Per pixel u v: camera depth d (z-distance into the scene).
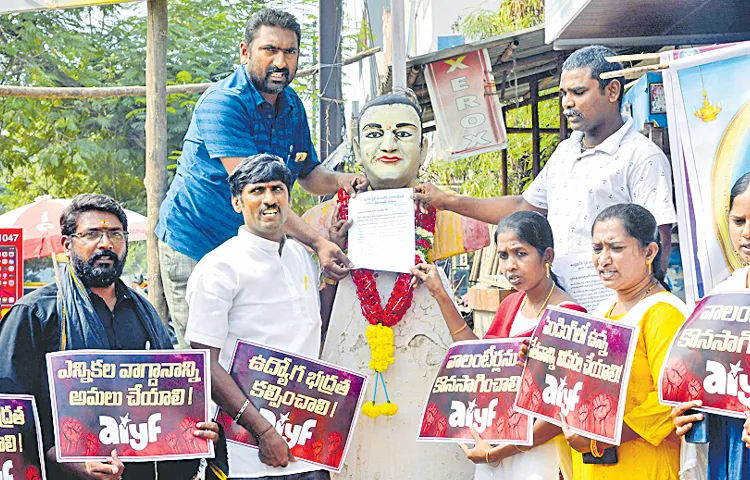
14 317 3.91
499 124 7.53
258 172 4.32
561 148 5.01
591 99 4.70
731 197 3.68
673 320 3.73
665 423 3.71
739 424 3.50
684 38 6.15
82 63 14.61
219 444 4.19
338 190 5.15
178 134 13.65
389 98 5.04
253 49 5.09
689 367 3.49
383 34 12.63
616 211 3.88
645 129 5.80
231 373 4.16
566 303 4.11
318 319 4.55
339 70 8.96
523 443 3.98
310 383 4.19
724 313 3.48
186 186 5.23
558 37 6.29
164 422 3.89
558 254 4.83
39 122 14.25
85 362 3.87
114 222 4.04
